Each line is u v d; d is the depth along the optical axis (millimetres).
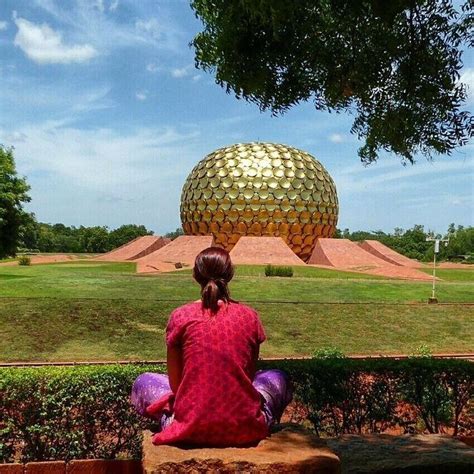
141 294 23828
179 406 3902
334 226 55312
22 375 6512
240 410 3861
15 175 36000
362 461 4820
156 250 52188
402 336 18391
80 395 6617
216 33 6824
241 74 6668
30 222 37812
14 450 6512
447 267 50094
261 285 27656
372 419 7465
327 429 7426
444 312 20922
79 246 85625
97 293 23812
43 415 6480
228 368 3859
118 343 16219
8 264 46719
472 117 6848
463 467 4820
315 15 6570
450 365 7652
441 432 7801
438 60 6816
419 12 6648
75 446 6578
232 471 3648
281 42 6641
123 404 6746
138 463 5926
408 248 83938
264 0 5312
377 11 5629
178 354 3984
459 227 90062
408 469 4723
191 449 3814
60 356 14836
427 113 7098
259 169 50906
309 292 26328
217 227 51438
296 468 3691
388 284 30203
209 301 3982
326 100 7453
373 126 7453
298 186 51125
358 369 7441
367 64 7000
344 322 19297
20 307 18312
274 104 7207
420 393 7574
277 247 46312
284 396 4555
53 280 27438
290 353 16219
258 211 50375
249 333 3990
